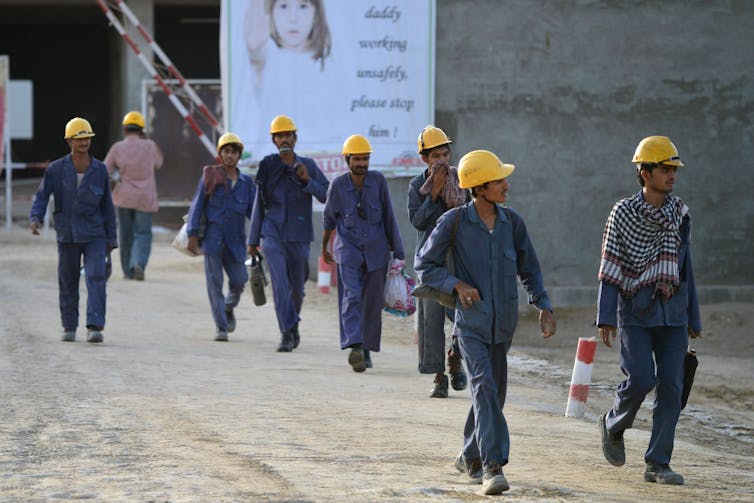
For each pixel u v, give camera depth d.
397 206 59.34
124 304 46.47
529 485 19.08
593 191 60.81
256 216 35.84
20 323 40.53
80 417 24.05
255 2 58.25
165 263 60.03
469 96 60.03
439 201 27.06
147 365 32.28
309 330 43.16
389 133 59.00
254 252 36.00
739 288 61.34
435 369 28.67
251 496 17.02
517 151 60.44
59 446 20.92
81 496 16.92
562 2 60.34
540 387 37.62
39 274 54.53
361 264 32.53
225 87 58.41
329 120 58.72
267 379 30.81
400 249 32.81
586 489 19.28
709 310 58.84
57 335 38.00
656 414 20.61
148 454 20.30
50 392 27.27
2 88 70.50
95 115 127.12
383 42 58.81
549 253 60.66
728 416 38.88
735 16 61.22
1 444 21.02
